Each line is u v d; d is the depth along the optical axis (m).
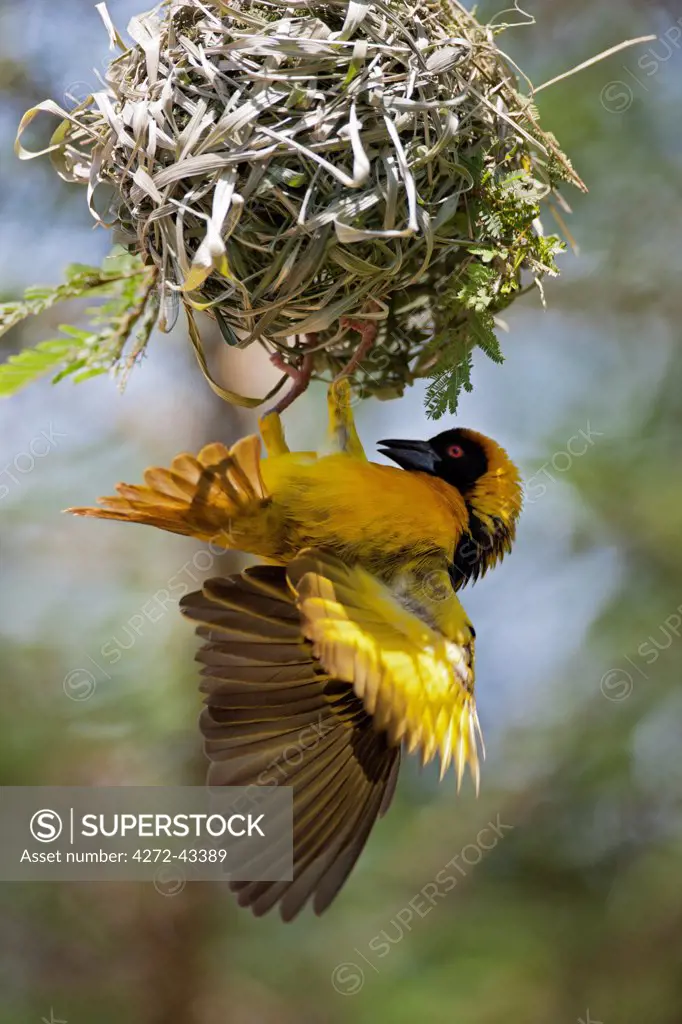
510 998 11.41
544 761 12.12
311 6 6.23
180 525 6.80
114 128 6.23
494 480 7.71
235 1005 11.85
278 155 6.09
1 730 11.57
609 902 11.84
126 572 12.30
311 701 6.54
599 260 12.15
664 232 12.09
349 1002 11.57
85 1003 11.80
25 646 11.81
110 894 12.02
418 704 6.34
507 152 6.72
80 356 7.81
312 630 6.21
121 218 6.61
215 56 6.17
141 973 11.95
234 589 6.51
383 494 6.75
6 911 11.92
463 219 6.60
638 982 11.57
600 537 12.28
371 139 6.12
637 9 11.70
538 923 11.79
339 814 6.57
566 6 11.66
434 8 6.50
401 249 6.33
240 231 6.21
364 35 6.18
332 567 6.45
